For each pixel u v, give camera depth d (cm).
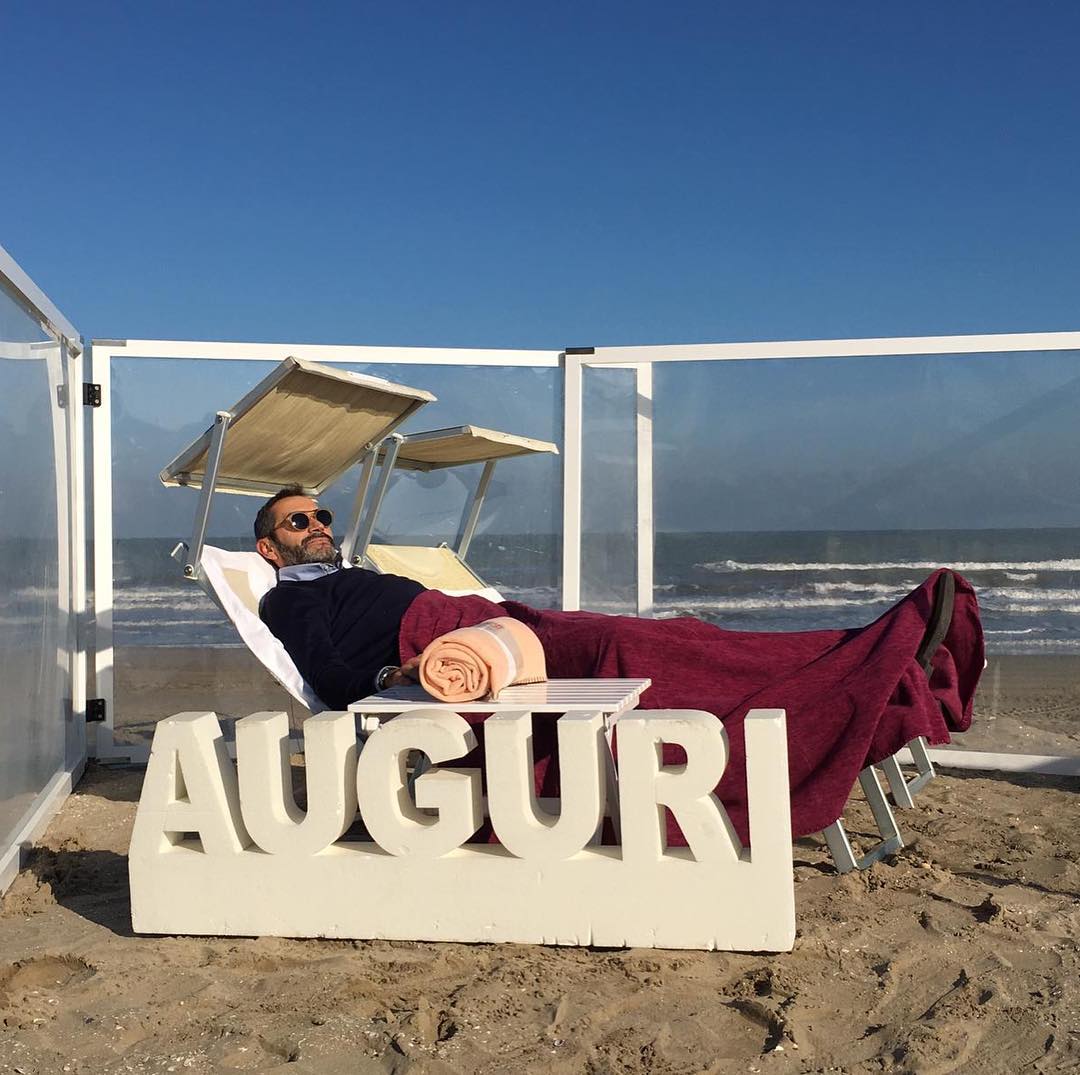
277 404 396
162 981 264
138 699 551
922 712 325
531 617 390
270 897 289
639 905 275
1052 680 516
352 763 297
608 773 298
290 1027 238
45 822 420
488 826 315
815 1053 225
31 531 409
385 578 410
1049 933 289
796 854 371
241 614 384
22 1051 228
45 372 441
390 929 285
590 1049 224
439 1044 227
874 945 281
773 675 355
